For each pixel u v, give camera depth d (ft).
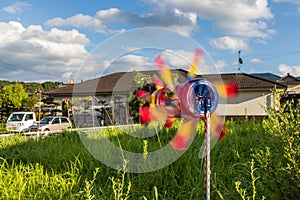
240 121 23.13
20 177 11.32
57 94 47.78
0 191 10.46
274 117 9.24
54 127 44.93
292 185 7.91
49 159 14.05
